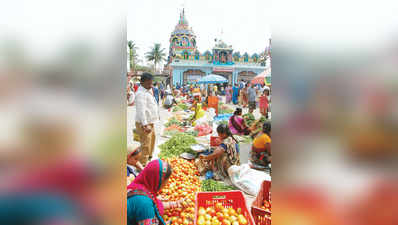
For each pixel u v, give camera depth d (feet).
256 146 11.76
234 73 70.59
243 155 13.23
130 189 5.55
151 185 5.65
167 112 29.96
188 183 9.73
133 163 8.09
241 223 6.64
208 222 6.57
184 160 12.19
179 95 48.93
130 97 19.72
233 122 16.89
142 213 5.25
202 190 9.35
